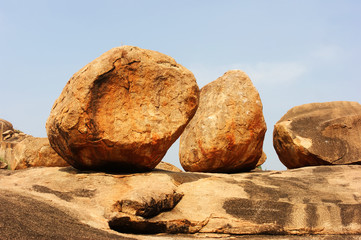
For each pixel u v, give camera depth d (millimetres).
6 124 20344
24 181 7461
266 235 6465
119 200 6297
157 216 6441
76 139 7293
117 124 7500
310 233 6535
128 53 7766
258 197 7199
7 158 14797
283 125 10875
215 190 7371
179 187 7516
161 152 7984
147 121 7723
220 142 9727
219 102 10188
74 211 6043
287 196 7301
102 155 7582
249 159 10070
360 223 6637
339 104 11477
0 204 5406
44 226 5074
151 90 7875
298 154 10414
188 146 10547
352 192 7578
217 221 6598
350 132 10539
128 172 8039
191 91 8172
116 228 6086
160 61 8070
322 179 8383
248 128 9852
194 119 11242
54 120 7562
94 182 7277
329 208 6844
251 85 10305
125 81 7664
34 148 11031
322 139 10414
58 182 7223
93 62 7613
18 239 4434
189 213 6738
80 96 7301
